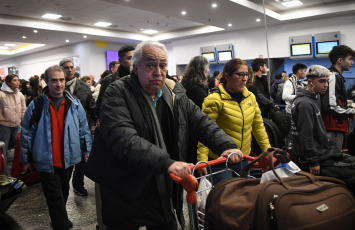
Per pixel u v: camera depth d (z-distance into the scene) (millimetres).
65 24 11008
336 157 2365
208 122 1496
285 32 10125
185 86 2777
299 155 2420
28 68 19094
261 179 1239
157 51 1318
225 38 11797
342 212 968
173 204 1440
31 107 2420
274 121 3605
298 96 2389
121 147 1194
